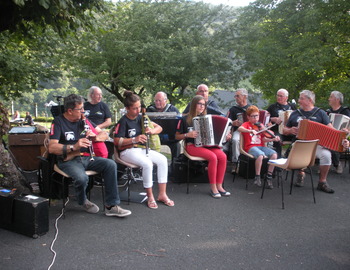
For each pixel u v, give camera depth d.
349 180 5.27
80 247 2.82
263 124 5.28
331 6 9.13
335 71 10.30
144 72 10.03
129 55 9.28
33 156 5.30
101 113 5.18
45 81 9.20
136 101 3.90
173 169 4.86
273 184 4.98
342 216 3.72
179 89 10.79
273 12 10.10
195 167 4.80
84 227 3.23
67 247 2.81
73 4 4.13
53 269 2.46
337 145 4.46
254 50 9.95
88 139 3.46
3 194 3.10
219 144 4.32
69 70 10.46
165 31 10.14
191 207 3.88
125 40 9.93
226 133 4.33
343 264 2.65
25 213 2.96
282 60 9.68
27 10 3.98
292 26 9.84
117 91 11.76
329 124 4.93
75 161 3.51
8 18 4.12
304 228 3.36
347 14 9.24
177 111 5.79
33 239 2.93
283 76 9.88
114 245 2.88
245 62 9.96
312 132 4.66
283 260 2.69
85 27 4.73
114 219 3.45
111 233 3.11
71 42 8.95
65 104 3.45
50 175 3.69
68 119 3.53
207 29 10.41
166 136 5.18
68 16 4.18
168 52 9.31
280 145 5.57
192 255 2.74
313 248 2.91
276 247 2.92
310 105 5.02
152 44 9.01
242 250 2.85
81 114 3.48
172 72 9.12
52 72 9.27
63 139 3.50
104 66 9.70
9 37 5.69
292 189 4.73
